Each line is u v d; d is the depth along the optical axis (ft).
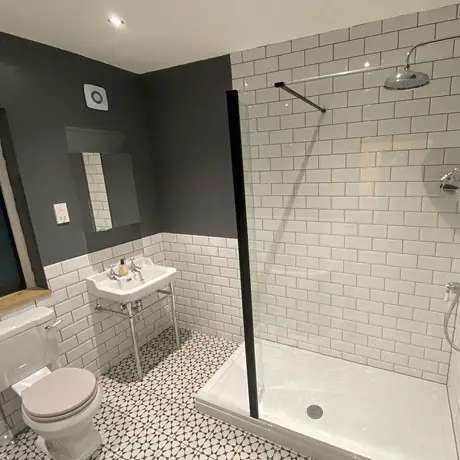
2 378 5.41
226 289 8.72
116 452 5.62
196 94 7.81
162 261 9.53
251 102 7.11
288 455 5.47
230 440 5.80
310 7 5.16
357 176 6.48
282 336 8.25
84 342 7.36
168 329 9.80
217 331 9.22
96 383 5.52
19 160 5.95
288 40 6.52
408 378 6.89
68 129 6.75
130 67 7.80
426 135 5.73
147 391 7.15
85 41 6.15
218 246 8.54
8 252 6.34
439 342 6.49
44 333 6.01
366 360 7.36
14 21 5.22
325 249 7.19
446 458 5.01
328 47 6.20
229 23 5.65
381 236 6.56
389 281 6.70
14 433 6.09
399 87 5.35
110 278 7.61
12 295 6.29
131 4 4.83
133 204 8.42
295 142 6.90
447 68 5.36
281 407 6.20
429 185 5.91
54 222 6.60
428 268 6.27
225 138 7.69
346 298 7.25
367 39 5.86
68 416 4.91
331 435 5.48
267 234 7.75
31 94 6.07
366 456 5.05
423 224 6.12
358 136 6.29
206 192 8.32
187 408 6.59
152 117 8.61
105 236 7.75
